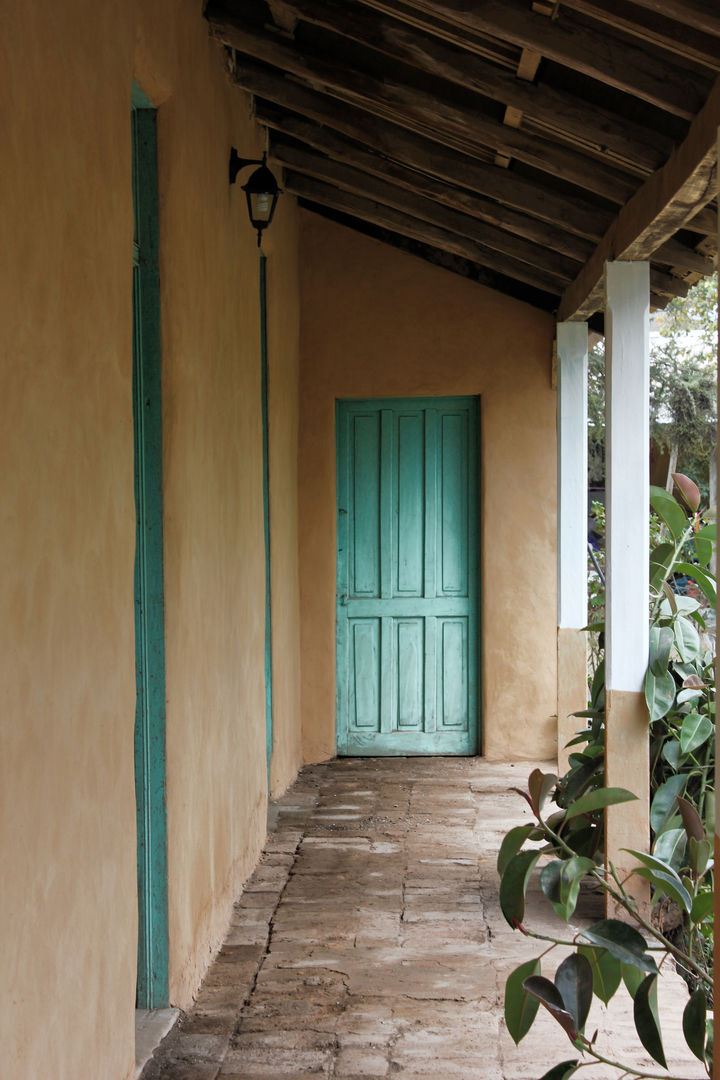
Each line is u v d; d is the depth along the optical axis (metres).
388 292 6.77
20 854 1.93
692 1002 2.25
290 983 3.57
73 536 2.24
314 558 6.82
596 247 4.80
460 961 3.75
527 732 6.79
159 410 3.26
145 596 3.23
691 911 2.51
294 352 6.60
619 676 4.07
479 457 6.88
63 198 2.21
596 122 3.49
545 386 6.71
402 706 6.98
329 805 5.82
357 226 6.75
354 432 6.93
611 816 4.05
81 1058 2.28
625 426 4.07
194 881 3.50
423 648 6.95
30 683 1.99
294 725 6.54
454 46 3.60
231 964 3.74
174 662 3.27
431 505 6.92
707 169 2.96
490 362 6.73
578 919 4.14
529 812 5.64
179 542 3.31
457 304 6.74
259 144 5.33
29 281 2.01
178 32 3.36
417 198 5.60
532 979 2.12
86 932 2.31
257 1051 3.09
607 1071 2.99
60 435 2.17
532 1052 3.10
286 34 4.04
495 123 4.00
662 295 5.11
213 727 3.83
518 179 4.58
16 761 1.91
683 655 4.07
